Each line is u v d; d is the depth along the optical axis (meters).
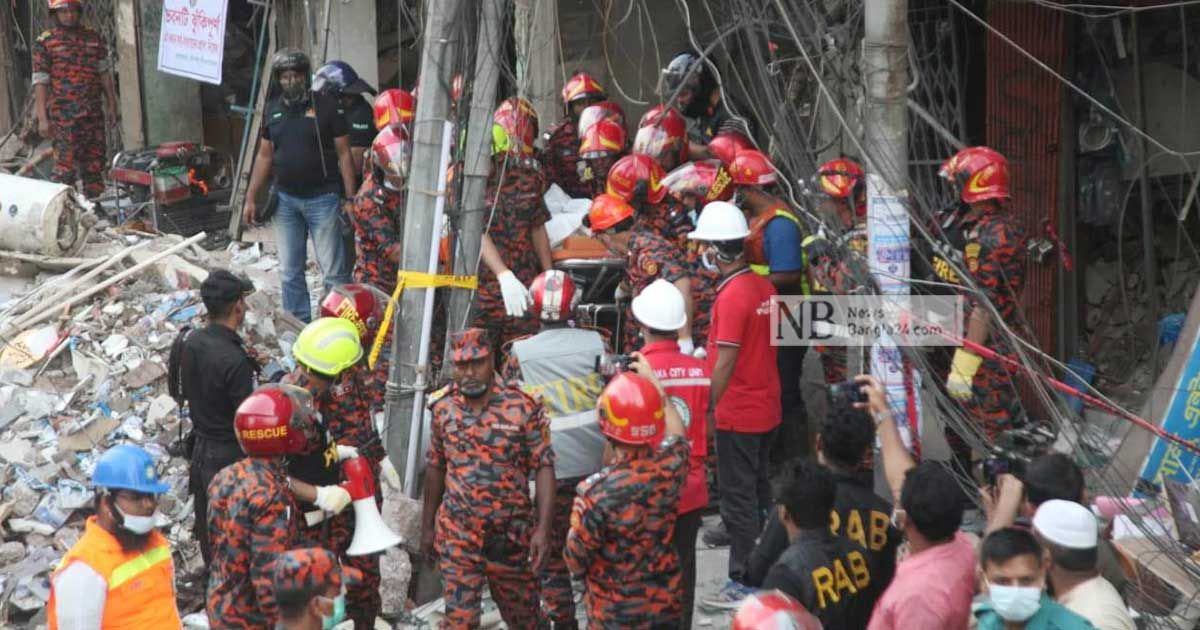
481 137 11.93
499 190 12.86
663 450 8.72
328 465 9.88
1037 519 7.21
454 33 11.77
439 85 11.84
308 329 10.09
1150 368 14.07
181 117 22.61
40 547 12.23
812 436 13.16
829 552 7.45
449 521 9.70
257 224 20.09
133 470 8.52
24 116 24.23
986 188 11.20
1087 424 10.56
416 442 12.06
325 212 16.33
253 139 20.03
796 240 11.58
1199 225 14.48
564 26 19.30
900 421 9.43
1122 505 8.89
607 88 19.27
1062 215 14.59
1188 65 14.08
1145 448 10.12
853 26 10.58
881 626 7.18
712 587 11.55
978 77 15.26
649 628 8.80
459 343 9.54
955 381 10.58
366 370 11.87
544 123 18.34
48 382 14.86
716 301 10.92
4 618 11.55
